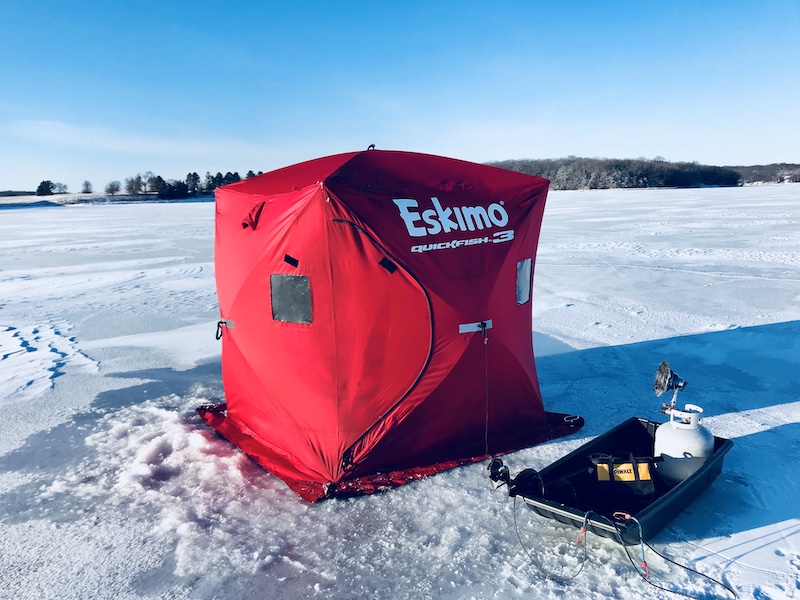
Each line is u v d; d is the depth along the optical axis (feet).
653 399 18.43
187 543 11.24
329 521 11.91
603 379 20.44
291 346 13.75
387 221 13.02
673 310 29.63
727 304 30.42
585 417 17.16
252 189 15.99
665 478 11.97
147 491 13.44
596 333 26.22
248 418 16.35
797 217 75.56
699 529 11.18
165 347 26.48
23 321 32.04
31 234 86.69
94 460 15.21
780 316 27.35
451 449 14.74
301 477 13.69
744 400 17.97
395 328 13.24
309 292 13.20
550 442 15.44
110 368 23.48
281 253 13.51
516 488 11.19
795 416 16.56
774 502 12.07
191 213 142.51
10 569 10.63
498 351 14.79
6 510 12.79
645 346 23.97
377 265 12.92
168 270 49.16
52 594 9.89
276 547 11.05
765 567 9.98
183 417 18.08
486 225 14.46
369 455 13.55
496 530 11.41
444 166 15.40
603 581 9.75
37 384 21.52
